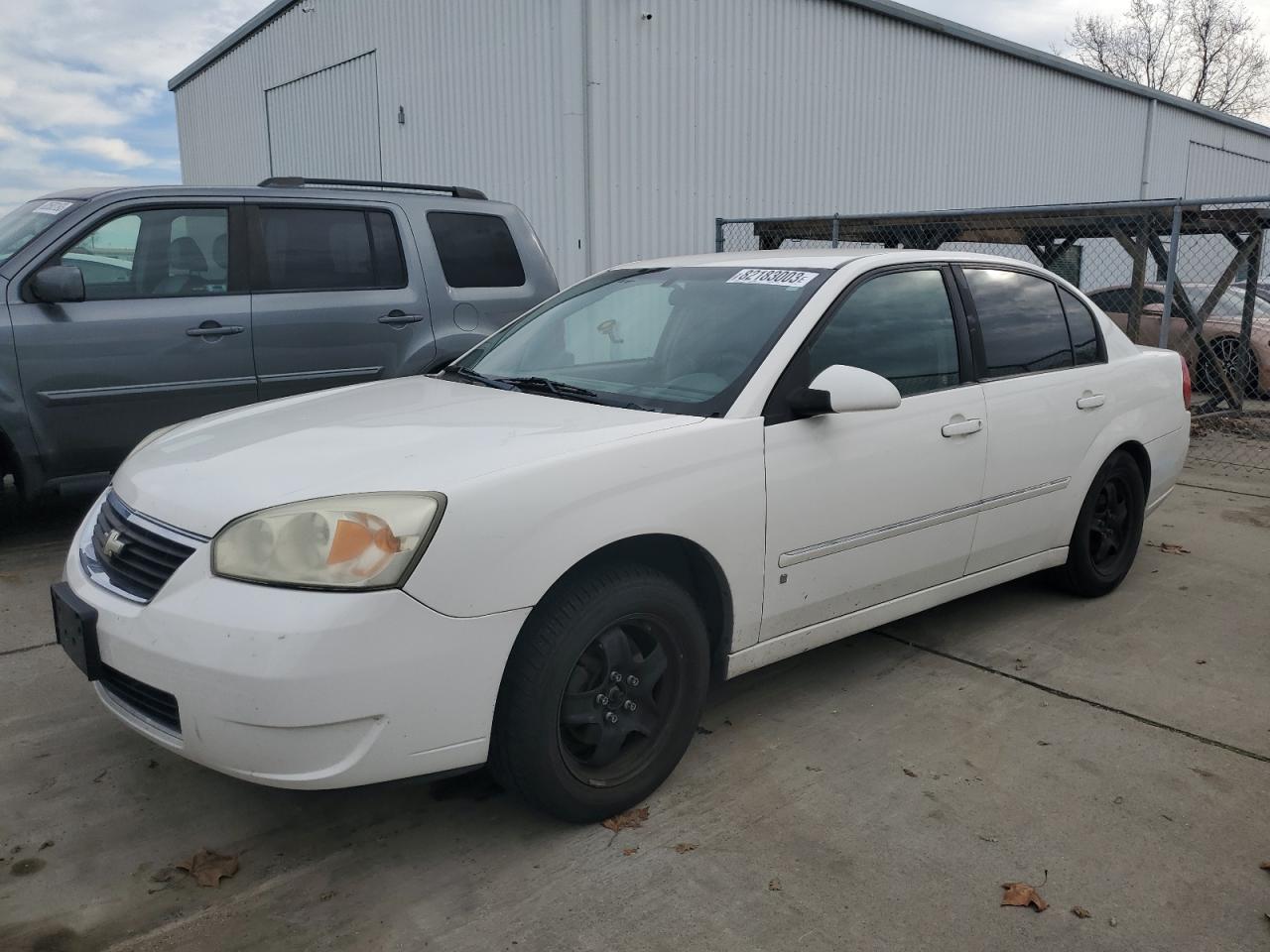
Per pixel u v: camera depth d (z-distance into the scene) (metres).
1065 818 2.82
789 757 3.15
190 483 2.61
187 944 2.28
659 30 10.71
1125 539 4.71
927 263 3.78
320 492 2.40
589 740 2.69
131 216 5.18
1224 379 10.70
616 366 3.47
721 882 2.51
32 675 3.69
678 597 2.78
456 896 2.45
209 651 2.24
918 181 14.67
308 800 2.88
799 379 3.14
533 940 2.29
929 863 2.60
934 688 3.68
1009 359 3.97
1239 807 2.88
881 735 3.30
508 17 10.79
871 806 2.87
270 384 5.52
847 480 3.22
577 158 10.29
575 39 10.09
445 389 3.52
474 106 11.50
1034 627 4.30
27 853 2.62
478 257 6.34
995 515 3.86
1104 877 2.55
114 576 2.58
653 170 10.93
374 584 2.25
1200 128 21.58
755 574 3.01
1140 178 19.94
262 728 2.21
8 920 2.35
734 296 3.50
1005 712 3.48
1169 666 3.89
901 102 14.09
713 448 2.87
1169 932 2.34
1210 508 6.57
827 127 12.98
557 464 2.55
